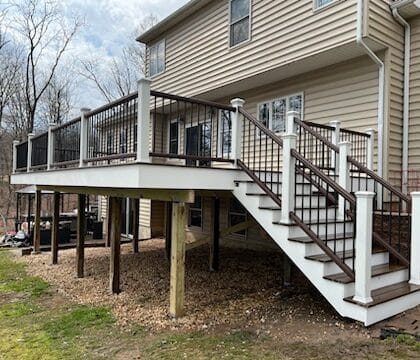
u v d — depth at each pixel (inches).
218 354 130.6
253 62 316.5
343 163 201.2
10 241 472.4
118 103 187.8
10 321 181.0
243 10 331.0
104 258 339.9
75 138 255.6
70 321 177.8
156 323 170.7
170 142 462.6
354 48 247.0
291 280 237.3
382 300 147.5
